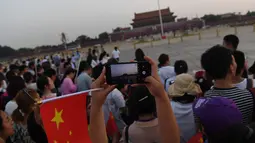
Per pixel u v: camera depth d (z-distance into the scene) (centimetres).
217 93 269
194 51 2581
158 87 165
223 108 208
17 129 363
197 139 277
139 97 261
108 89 178
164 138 167
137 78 172
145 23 10712
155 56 2664
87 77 725
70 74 777
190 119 327
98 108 184
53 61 2728
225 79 270
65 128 219
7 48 8975
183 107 331
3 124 321
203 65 274
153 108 260
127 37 9931
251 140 156
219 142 182
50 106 213
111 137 395
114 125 394
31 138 346
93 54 2239
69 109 220
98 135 187
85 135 225
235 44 522
